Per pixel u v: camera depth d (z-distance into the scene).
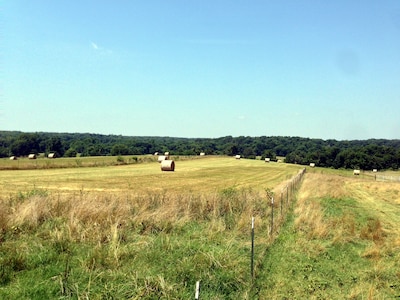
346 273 9.05
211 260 8.21
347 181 49.44
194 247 9.35
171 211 12.99
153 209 13.41
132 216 11.99
